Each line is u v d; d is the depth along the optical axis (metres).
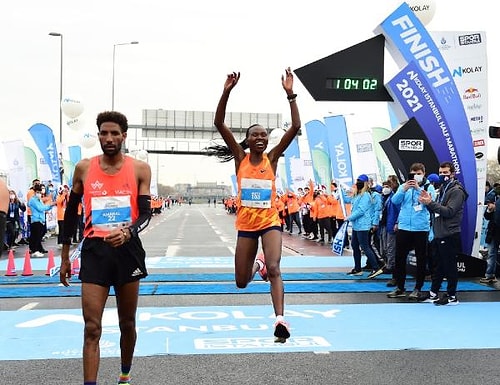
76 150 26.42
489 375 4.71
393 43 10.32
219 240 19.89
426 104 10.05
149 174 3.97
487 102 11.33
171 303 7.85
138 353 5.34
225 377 4.62
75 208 3.99
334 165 18.08
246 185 4.73
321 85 10.46
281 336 4.29
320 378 4.61
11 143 19.09
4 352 5.42
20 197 19.11
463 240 10.45
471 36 11.41
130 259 3.78
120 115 3.86
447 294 7.94
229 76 4.82
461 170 10.22
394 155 10.19
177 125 51.38
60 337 5.99
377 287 9.24
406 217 8.13
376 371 4.80
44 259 13.86
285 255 14.77
